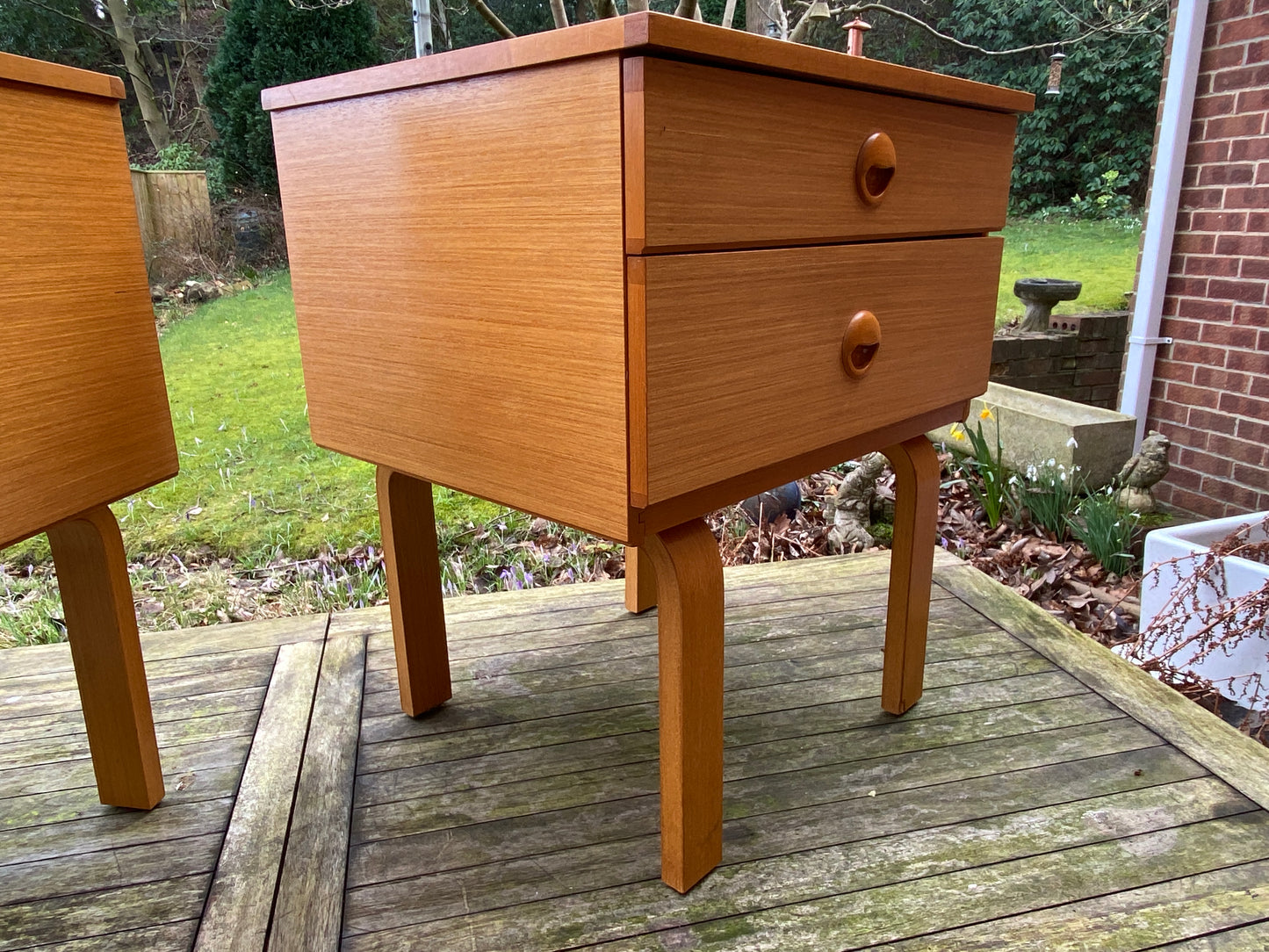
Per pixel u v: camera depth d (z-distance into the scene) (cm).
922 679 138
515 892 99
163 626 201
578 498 85
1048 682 143
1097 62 630
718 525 253
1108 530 227
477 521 255
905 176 101
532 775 121
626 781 120
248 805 114
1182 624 169
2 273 87
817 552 239
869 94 92
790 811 113
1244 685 165
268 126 600
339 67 591
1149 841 106
